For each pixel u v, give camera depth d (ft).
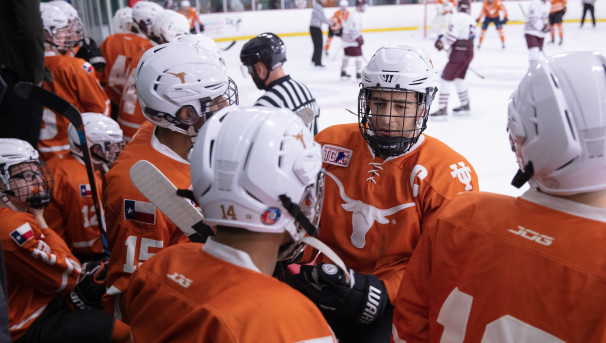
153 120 4.91
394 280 5.03
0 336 3.20
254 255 3.10
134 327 3.20
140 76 4.83
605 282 2.90
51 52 11.19
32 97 5.50
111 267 4.92
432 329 3.74
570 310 3.01
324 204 5.49
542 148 3.10
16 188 6.45
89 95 11.19
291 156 2.98
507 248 3.30
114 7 35.19
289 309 2.82
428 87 4.99
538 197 3.37
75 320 6.43
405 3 58.75
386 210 5.22
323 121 23.70
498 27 45.19
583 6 55.01
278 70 9.08
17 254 6.13
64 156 8.87
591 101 2.94
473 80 33.04
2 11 6.98
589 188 3.06
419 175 5.06
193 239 3.81
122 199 4.77
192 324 2.84
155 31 12.69
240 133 2.99
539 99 3.10
